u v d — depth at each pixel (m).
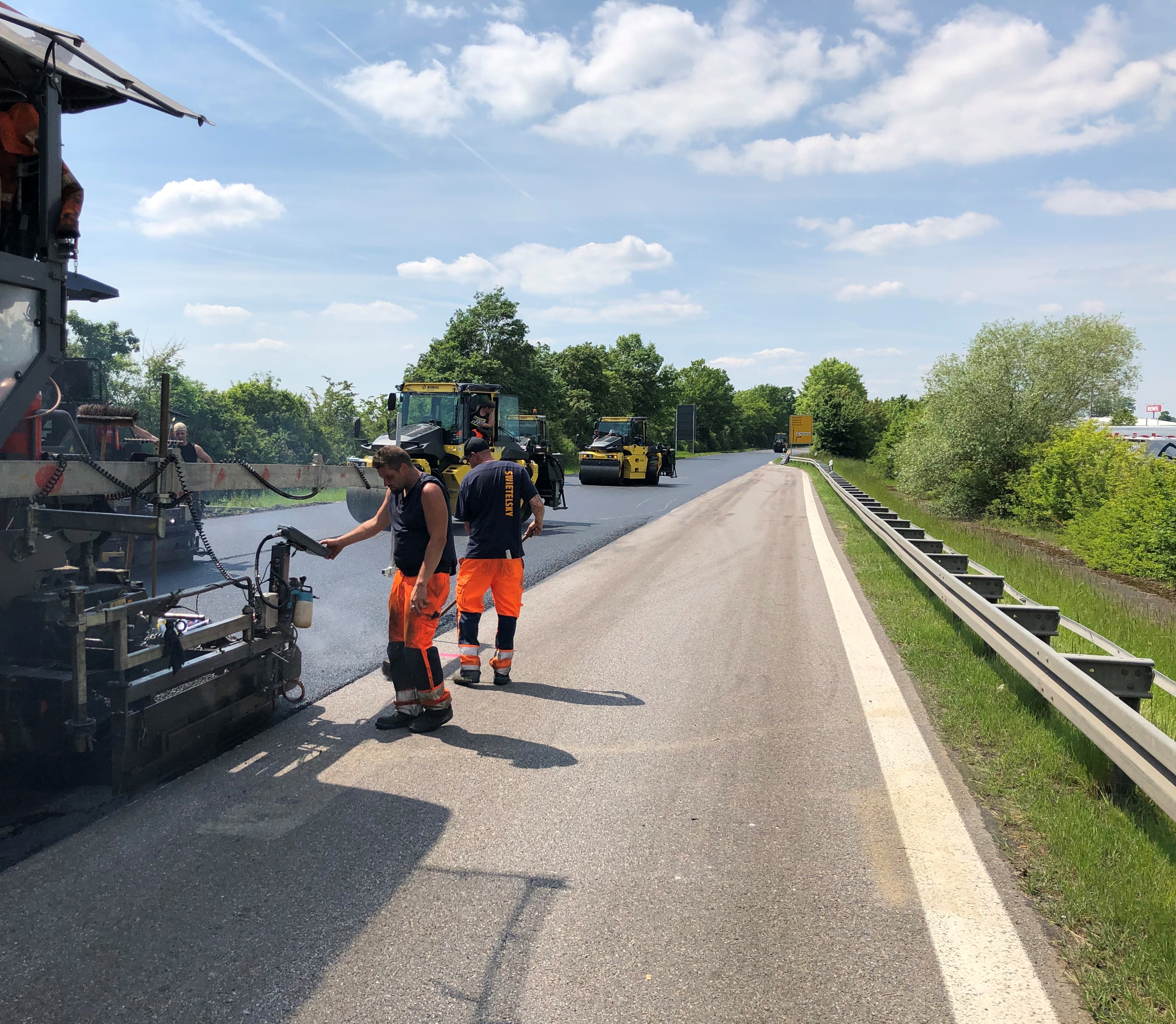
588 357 60.44
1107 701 3.57
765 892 3.08
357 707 5.09
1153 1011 2.39
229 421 21.72
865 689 5.62
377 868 3.19
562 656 6.43
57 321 3.54
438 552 4.55
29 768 3.82
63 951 2.62
